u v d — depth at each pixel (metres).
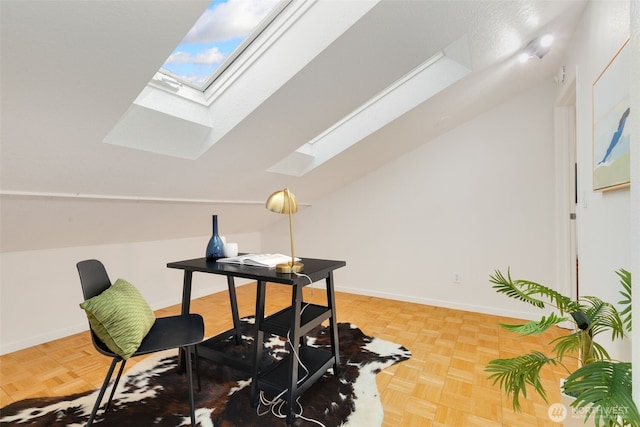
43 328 2.44
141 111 1.69
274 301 3.58
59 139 1.47
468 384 1.80
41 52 1.08
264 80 1.75
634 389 0.79
